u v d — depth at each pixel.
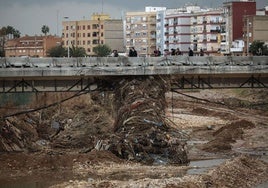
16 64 79.56
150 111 78.94
